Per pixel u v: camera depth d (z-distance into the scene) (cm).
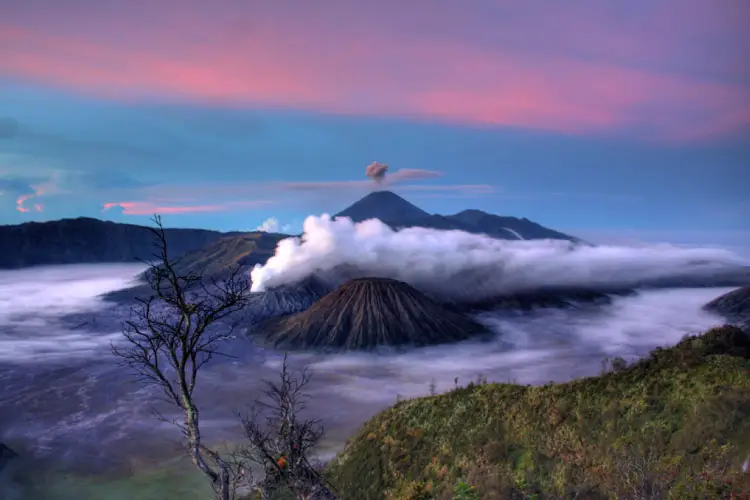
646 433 2520
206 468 1134
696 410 2439
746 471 1905
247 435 1383
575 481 2392
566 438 2845
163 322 1116
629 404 2836
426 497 2881
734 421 2239
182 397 1129
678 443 2281
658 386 2869
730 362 2848
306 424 1438
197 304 1104
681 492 1898
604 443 2625
